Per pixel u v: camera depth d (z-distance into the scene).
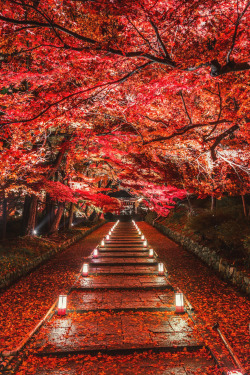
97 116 9.64
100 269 12.15
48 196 19.20
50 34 5.67
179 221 23.70
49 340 5.72
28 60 7.08
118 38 5.17
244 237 10.60
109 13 4.78
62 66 5.54
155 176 11.60
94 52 4.97
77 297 8.56
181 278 10.91
